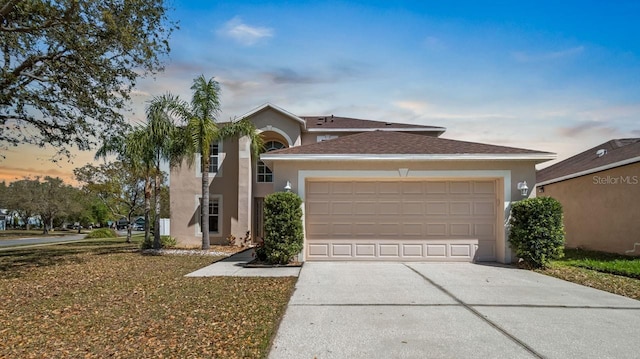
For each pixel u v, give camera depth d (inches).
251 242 748.6
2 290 329.4
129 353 175.8
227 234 741.3
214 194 748.6
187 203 754.8
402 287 309.9
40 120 489.7
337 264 430.9
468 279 343.6
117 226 2271.2
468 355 171.0
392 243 450.3
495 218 450.3
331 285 319.3
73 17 397.4
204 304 263.0
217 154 756.6
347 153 442.0
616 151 653.9
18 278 390.9
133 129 599.8
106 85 468.8
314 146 479.8
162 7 456.8
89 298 290.8
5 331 211.6
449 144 479.2
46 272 429.4
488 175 436.5
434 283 325.4
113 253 632.4
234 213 741.9
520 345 182.7
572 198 665.6
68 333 206.5
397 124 853.2
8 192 1738.4
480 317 227.5
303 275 365.1
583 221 634.2
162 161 675.4
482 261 446.0
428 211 452.8
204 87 616.7
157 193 673.6
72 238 1412.4
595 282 335.3
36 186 1763.0
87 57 432.1
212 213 749.9
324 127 819.4
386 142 493.7
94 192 965.2
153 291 310.0
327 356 170.1
